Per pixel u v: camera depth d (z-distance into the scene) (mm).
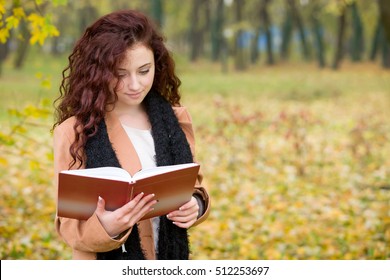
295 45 108188
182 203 4809
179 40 113062
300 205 14922
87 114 4742
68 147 4766
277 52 115062
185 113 5297
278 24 99062
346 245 11633
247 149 21766
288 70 74562
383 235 12031
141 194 4402
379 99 40250
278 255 11219
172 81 5227
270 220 13820
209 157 20781
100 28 4738
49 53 88375
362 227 12742
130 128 5008
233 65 80812
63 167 4762
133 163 4852
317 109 35250
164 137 4980
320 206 14766
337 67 73062
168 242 4988
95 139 4742
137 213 4477
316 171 18766
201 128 22281
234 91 46406
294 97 41750
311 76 63500
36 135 22438
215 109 34469
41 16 8312
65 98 4891
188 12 87375
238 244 12039
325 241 11945
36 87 43406
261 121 27641
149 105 5086
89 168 4711
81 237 4609
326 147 22344
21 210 13656
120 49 4566
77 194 4434
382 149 21797
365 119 29219
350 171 18688
